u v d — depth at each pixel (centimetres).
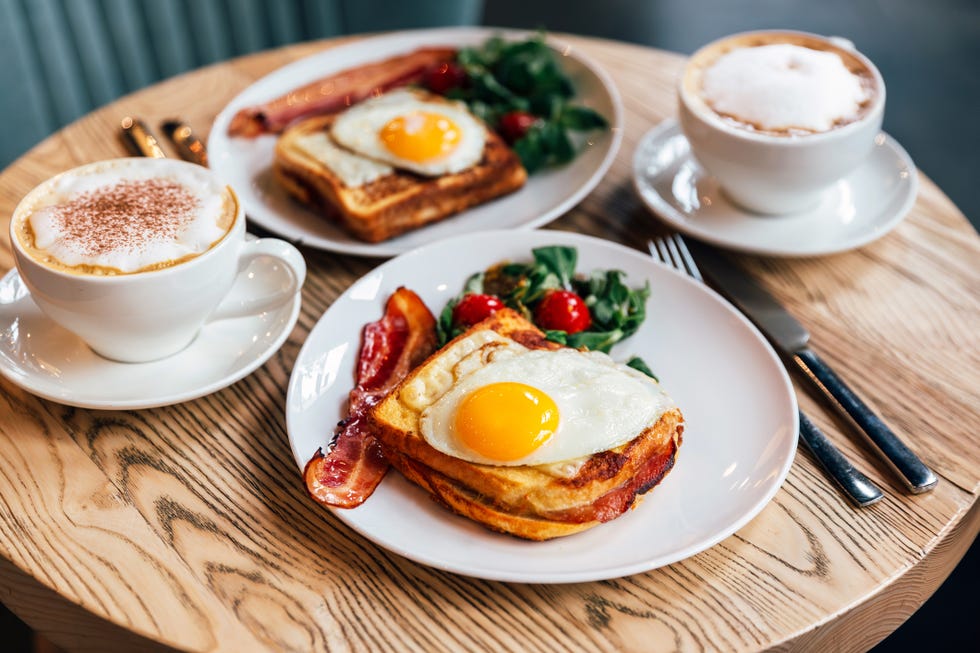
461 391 56
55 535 55
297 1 141
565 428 55
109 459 59
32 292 58
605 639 52
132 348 60
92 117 83
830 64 70
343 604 53
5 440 60
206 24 139
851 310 68
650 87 87
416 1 132
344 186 72
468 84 85
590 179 75
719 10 176
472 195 75
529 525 53
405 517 55
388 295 65
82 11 129
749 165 68
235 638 52
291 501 57
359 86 84
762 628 52
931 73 158
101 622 52
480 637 52
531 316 65
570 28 175
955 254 71
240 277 66
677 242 72
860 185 74
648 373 61
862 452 59
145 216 59
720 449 58
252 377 63
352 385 61
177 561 54
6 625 88
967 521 57
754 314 66
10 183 77
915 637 92
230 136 80
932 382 63
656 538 54
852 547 55
